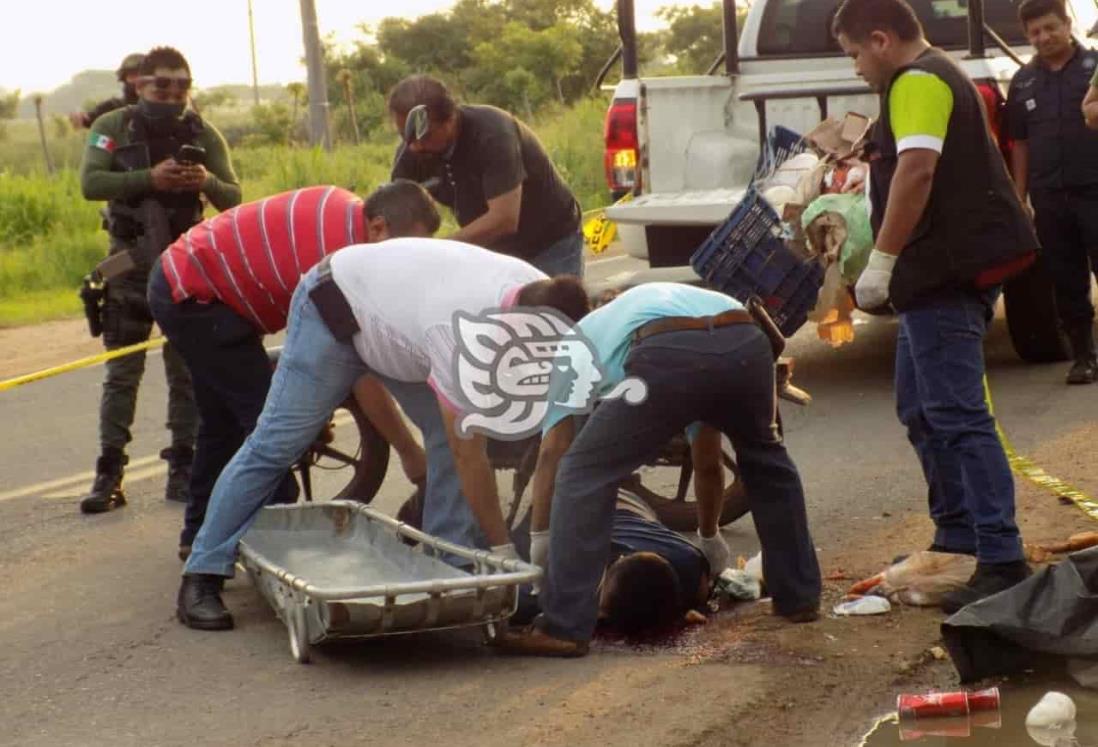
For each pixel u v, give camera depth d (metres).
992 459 4.94
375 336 4.98
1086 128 8.00
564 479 4.70
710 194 8.94
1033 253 5.02
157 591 5.78
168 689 4.70
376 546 5.54
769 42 10.02
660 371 4.58
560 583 4.76
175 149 6.96
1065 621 4.39
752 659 4.69
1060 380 8.56
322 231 5.47
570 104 43.47
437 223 5.44
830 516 6.36
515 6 51.53
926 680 4.49
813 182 6.39
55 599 5.75
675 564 5.07
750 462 4.93
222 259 5.52
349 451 7.95
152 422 9.17
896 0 4.92
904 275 4.94
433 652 4.94
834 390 8.86
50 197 20.12
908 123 4.81
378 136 38.34
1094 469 6.66
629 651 4.86
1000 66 8.72
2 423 9.41
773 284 6.32
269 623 5.32
